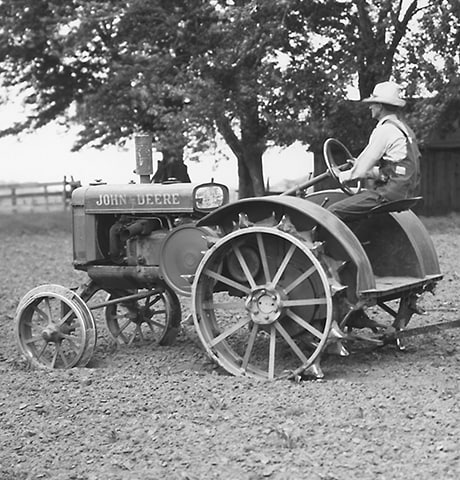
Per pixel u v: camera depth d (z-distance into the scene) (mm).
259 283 7707
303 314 7543
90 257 8648
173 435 6148
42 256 20375
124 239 8641
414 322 10000
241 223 7586
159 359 8617
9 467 5734
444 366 7965
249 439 5988
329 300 7211
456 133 28797
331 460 5547
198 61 22516
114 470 5625
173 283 8242
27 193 34469
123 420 6559
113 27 24547
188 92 22047
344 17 23438
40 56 28562
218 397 6969
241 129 24656
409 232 8258
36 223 30453
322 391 7074
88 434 6273
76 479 5504
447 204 29266
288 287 7535
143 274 8477
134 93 23188
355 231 8352
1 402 7117
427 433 5938
